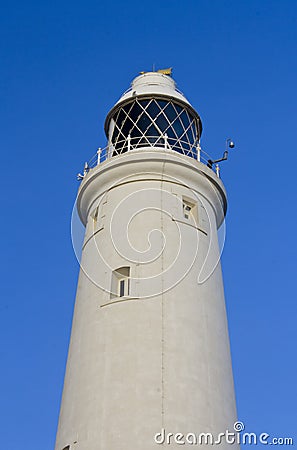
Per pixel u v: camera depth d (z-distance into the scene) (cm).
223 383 1845
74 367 1877
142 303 1872
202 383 1777
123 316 1856
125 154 2194
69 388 1852
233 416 1830
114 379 1744
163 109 2394
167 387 1719
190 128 2445
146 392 1702
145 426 1647
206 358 1839
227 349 1970
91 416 1714
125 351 1784
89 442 1672
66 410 1812
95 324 1895
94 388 1761
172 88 2575
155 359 1761
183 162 2197
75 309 2075
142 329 1819
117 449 1625
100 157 2355
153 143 2303
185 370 1767
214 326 1947
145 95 2400
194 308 1919
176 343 1809
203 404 1739
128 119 2395
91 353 1838
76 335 1959
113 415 1683
